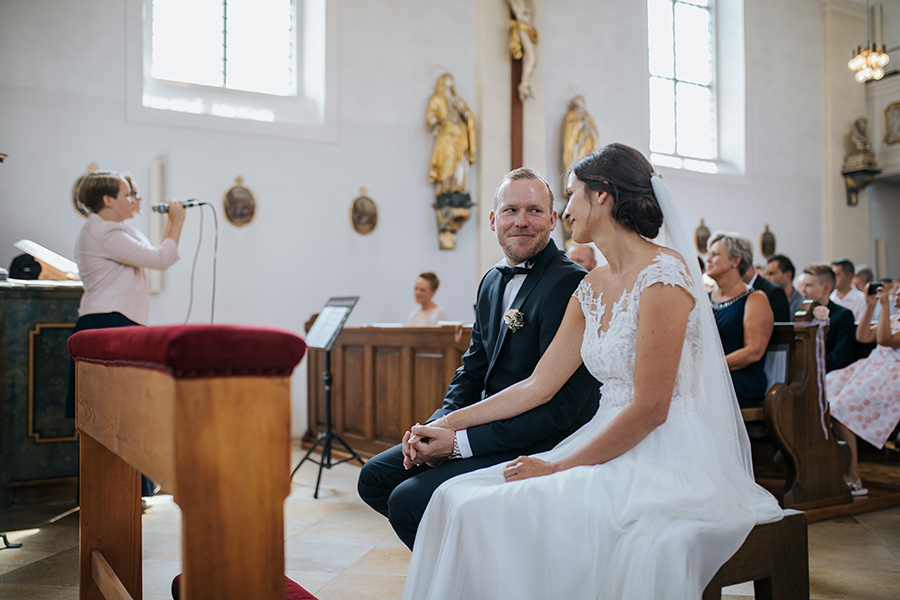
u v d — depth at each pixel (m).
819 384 4.14
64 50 7.06
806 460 4.07
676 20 11.84
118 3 7.31
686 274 1.96
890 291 4.91
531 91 9.45
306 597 2.07
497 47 9.30
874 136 12.87
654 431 1.99
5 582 3.09
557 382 2.24
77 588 3.02
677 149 11.73
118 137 7.28
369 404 5.93
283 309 8.02
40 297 4.60
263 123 8.00
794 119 12.27
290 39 8.80
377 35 8.68
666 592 1.69
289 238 8.09
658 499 1.84
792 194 12.17
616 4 10.50
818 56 12.59
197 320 7.57
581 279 2.39
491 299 2.65
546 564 1.80
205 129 7.70
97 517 2.32
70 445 4.67
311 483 5.22
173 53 8.13
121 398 1.70
